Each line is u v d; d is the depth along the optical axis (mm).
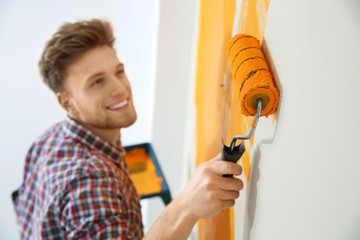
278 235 567
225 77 1014
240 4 857
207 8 1277
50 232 1021
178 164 2066
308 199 460
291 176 517
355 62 361
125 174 1229
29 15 1951
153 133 1969
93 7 1943
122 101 1103
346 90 376
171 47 1718
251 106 594
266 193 630
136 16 1909
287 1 559
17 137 2293
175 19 1655
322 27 438
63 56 1021
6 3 1898
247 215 760
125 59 1995
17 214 1389
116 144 1231
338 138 391
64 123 1157
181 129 1948
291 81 529
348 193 371
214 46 1169
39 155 1197
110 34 1090
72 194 938
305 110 476
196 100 1520
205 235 1256
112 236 907
